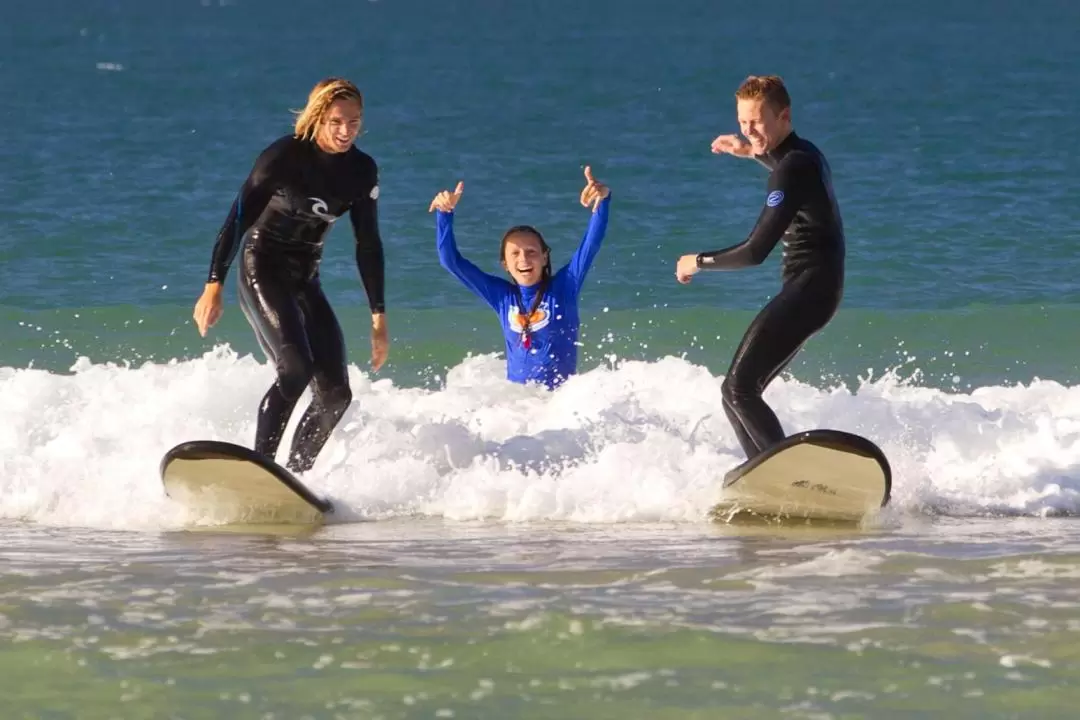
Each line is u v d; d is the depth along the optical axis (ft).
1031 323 154.10
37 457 96.37
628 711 55.26
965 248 195.00
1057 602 67.87
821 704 55.67
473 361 122.31
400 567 75.41
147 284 175.11
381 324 93.30
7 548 80.38
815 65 578.25
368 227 91.91
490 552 79.25
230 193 238.48
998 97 412.16
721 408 103.30
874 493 84.64
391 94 435.12
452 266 107.65
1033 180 250.16
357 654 61.31
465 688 57.57
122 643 62.75
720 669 59.41
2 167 265.54
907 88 451.12
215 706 55.88
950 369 140.77
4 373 116.67
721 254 85.46
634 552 79.10
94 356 143.23
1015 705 55.42
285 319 88.12
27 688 57.62
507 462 94.73
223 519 88.33
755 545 80.84
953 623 64.80
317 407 91.40
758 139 87.04
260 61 610.65
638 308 163.63
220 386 108.06
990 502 92.12
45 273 179.22
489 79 503.61
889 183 248.73
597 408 100.83
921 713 54.70
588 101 413.39
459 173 260.83
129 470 93.97
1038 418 100.94
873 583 71.61
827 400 105.81
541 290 107.96
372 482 92.38
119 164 272.51
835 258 86.63
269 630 64.39
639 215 215.92
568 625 64.75
